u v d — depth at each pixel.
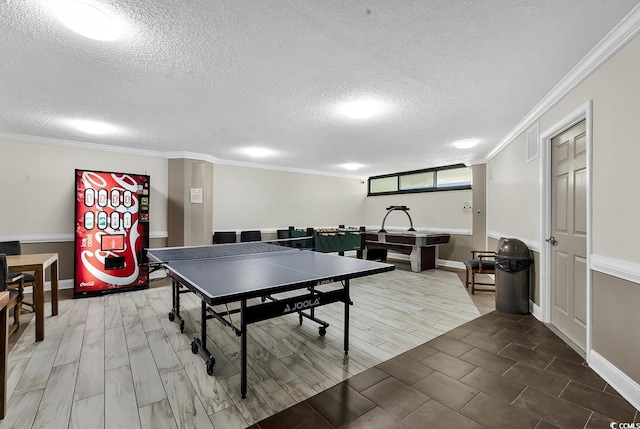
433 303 3.82
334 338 2.75
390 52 2.01
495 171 4.93
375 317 3.30
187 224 5.19
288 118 3.35
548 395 1.86
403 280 5.12
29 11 1.56
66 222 4.41
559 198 2.83
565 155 2.72
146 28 1.72
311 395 1.88
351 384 2.00
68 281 4.46
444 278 5.27
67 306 3.65
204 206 5.38
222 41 1.87
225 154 5.40
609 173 1.96
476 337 2.75
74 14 1.57
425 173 7.00
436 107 3.01
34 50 1.96
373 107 3.01
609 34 1.80
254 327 3.00
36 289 2.65
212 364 2.11
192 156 5.22
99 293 4.14
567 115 2.49
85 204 4.11
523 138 3.58
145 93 2.66
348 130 3.82
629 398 1.78
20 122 3.49
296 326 3.04
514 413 1.70
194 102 2.87
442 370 2.18
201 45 1.91
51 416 1.67
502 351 2.47
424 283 4.90
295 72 2.29
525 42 1.89
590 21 1.68
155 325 3.04
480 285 4.72
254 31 1.77
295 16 1.64
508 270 3.40
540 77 2.37
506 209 4.28
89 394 1.88
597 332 2.10
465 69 2.24
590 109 2.14
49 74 2.29
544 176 3.01
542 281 3.08
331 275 2.16
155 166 5.12
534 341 2.65
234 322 3.13
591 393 1.88
